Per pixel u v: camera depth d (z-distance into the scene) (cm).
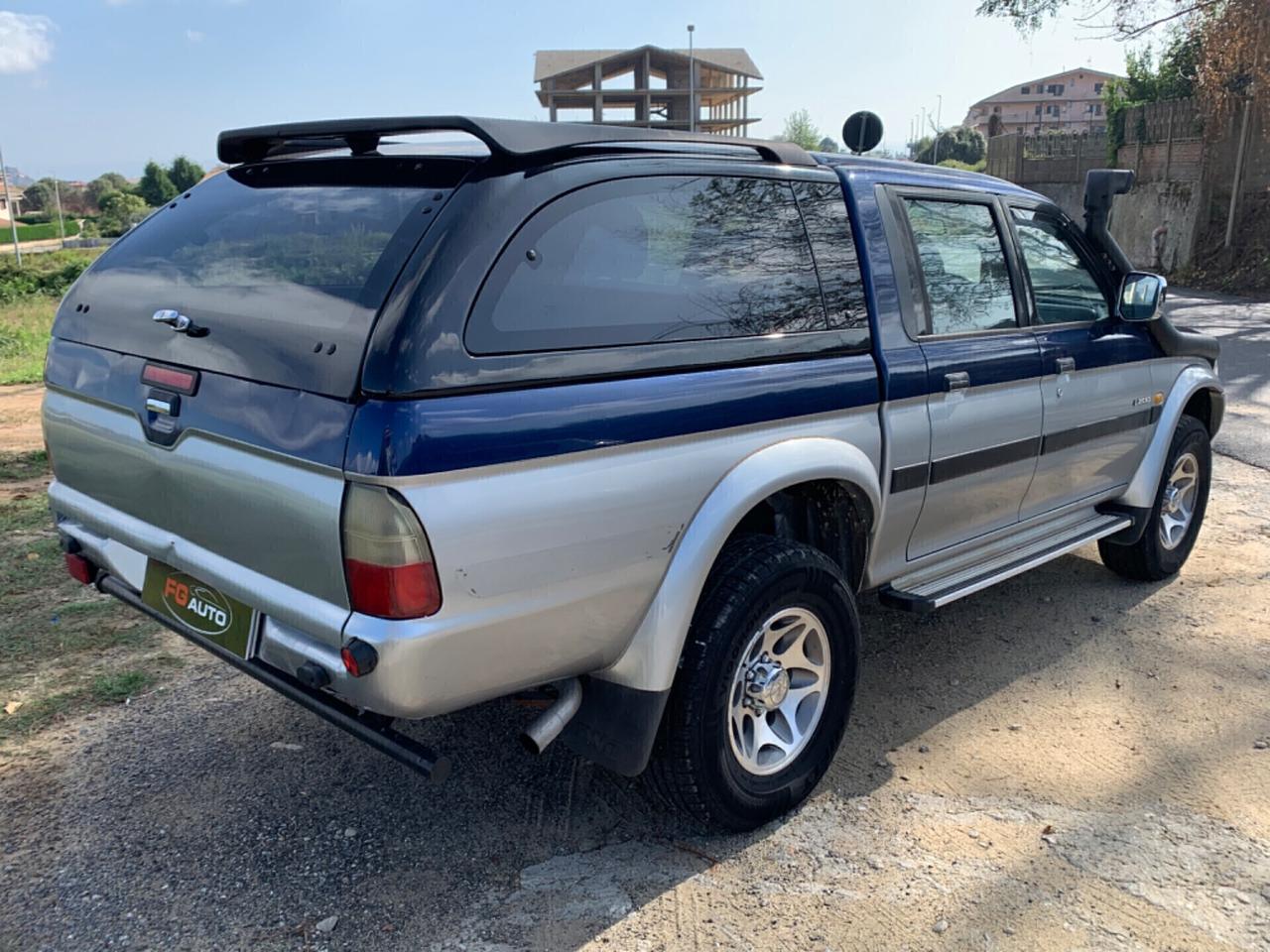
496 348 229
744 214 295
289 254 263
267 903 266
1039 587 498
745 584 279
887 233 337
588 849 291
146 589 287
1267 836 297
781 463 284
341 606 224
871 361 321
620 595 254
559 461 234
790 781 305
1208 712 372
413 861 284
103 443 289
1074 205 2814
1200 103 2020
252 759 336
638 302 261
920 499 345
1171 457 479
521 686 248
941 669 409
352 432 213
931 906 266
